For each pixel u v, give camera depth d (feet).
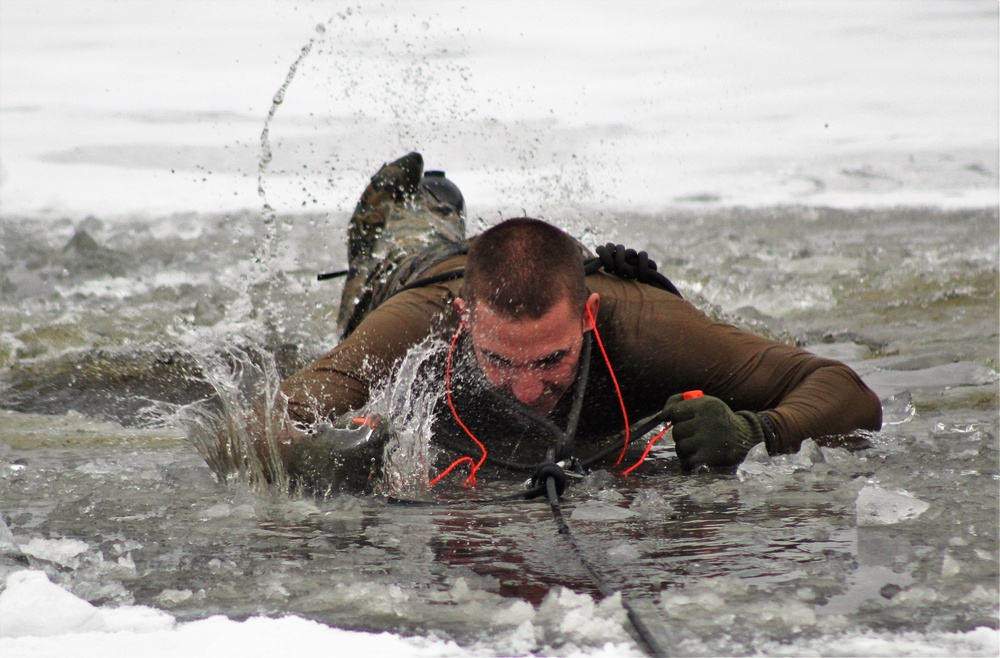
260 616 22.80
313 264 90.17
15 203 121.90
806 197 132.16
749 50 225.15
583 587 24.39
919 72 208.64
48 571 25.93
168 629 22.13
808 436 36.73
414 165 58.08
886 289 78.69
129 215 116.88
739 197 132.87
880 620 21.95
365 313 48.98
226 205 123.65
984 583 23.89
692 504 31.71
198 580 25.30
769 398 38.11
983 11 250.57
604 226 108.06
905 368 54.70
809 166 151.53
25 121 171.53
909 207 122.62
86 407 49.57
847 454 35.96
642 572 25.26
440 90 188.65
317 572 25.71
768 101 193.57
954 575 24.38
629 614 22.17
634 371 37.27
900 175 144.15
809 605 22.85
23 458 39.68
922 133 169.48
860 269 86.17
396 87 187.01
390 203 57.06
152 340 62.95
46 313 70.69
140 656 20.49
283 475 33.45
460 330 35.73
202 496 33.47
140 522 30.55
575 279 34.86
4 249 93.61
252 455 34.12
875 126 176.45
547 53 217.77
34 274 83.30
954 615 22.15
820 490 32.71
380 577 25.27
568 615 21.85
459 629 21.88
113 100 184.34
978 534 27.45
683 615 22.33
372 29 225.35
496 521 30.30
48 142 158.81
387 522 30.32
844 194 133.90
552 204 113.80
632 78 205.87
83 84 195.62
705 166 152.35
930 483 32.65
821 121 180.34
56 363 57.88
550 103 188.14
